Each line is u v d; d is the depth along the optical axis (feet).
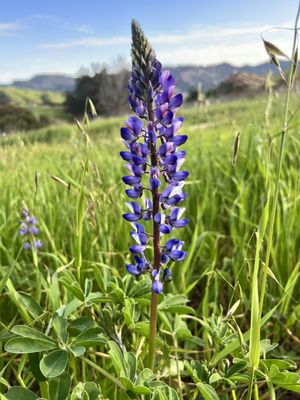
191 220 1.61
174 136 0.72
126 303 0.84
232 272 1.37
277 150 1.80
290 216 1.33
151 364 0.78
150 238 0.77
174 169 0.72
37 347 0.71
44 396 0.76
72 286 0.86
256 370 0.72
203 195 1.66
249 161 1.83
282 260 1.22
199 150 2.40
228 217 1.66
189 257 1.19
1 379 0.76
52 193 1.86
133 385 0.66
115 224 1.49
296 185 1.30
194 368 0.78
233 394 0.79
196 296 1.37
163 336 1.09
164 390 0.69
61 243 1.47
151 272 0.76
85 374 0.94
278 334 1.10
